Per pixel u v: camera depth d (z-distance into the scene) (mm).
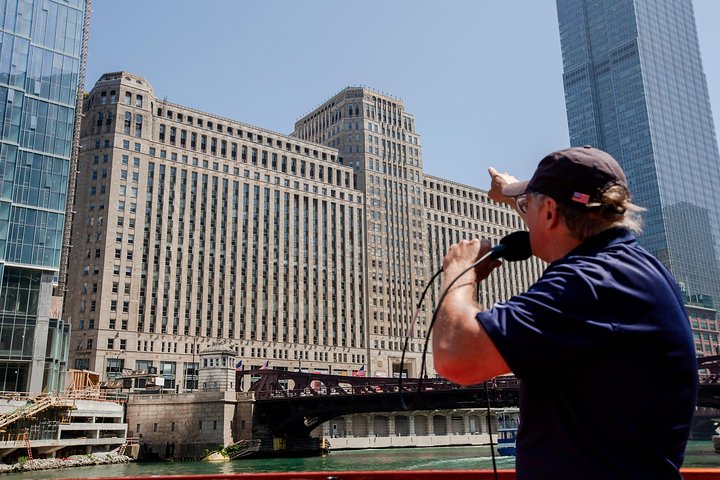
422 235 167000
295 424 83375
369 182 161375
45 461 58750
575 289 2166
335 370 142750
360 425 115438
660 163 187625
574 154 2461
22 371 69375
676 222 183125
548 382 2250
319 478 4234
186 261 127625
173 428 78312
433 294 165375
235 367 83375
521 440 2348
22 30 75000
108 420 74438
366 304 152250
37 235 71688
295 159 151000
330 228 152250
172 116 134125
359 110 166000
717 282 189125
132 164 124562
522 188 2725
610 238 2414
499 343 2105
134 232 121750
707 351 164375
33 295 70875
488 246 2625
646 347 2113
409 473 3982
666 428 2094
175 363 120250
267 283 138125
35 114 74312
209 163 136250
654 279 2256
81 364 112375
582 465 2096
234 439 78062
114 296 116375
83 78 110875
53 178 74250
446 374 2270
